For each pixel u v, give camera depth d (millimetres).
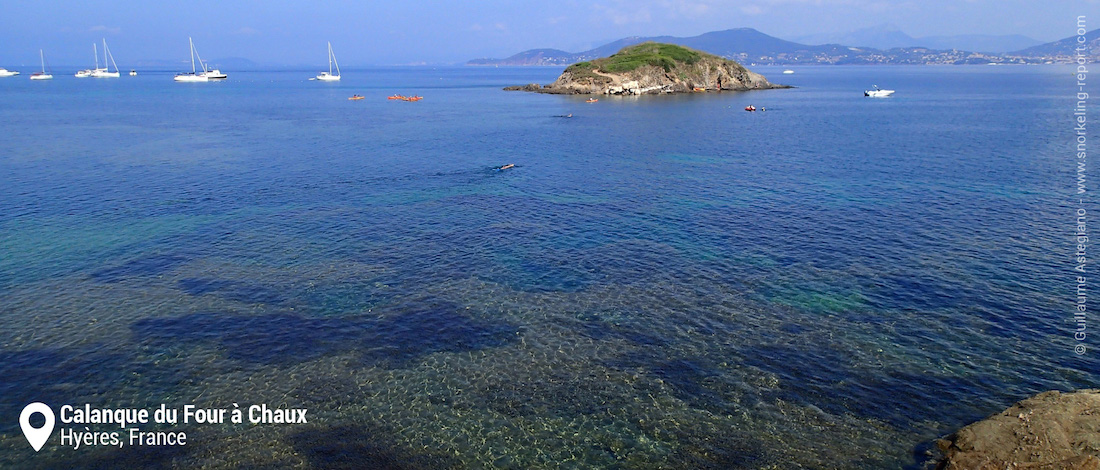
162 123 113375
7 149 80938
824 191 58719
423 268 40219
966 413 25031
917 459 22703
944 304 34188
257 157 78000
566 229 47969
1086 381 26828
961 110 136000
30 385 27266
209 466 22797
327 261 41375
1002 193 56781
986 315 32812
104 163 72438
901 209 52031
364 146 87562
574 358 29469
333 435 24344
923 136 94188
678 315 33562
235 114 133125
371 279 38469
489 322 33000
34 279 38000
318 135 98875
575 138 95000
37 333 31531
